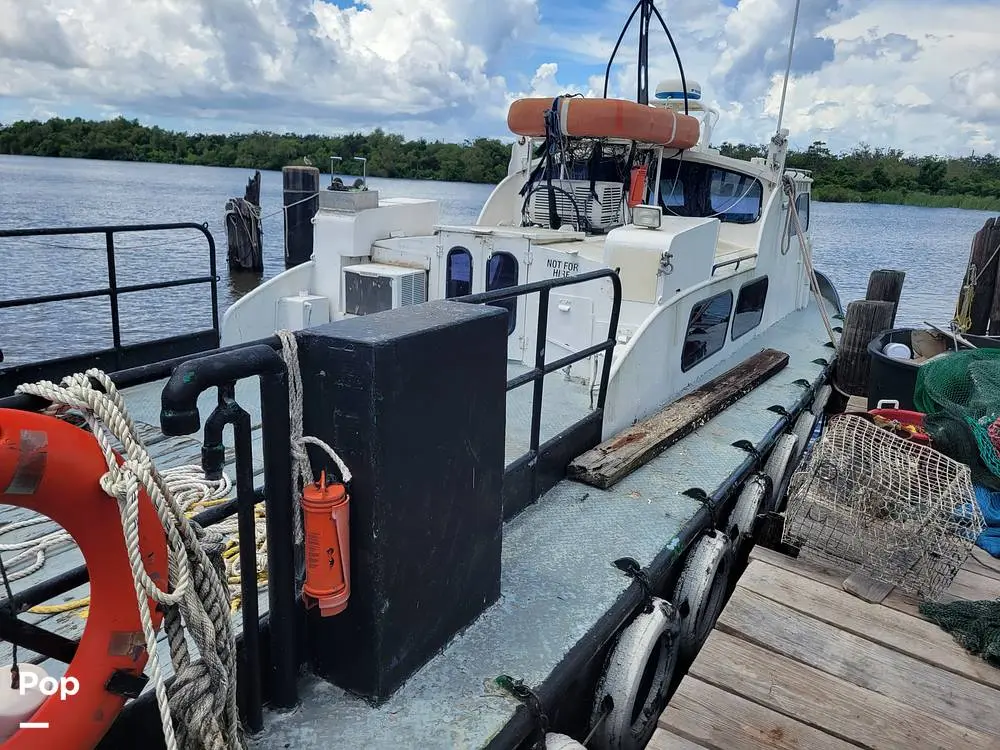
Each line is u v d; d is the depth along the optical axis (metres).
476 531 2.44
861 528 3.66
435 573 2.26
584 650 2.45
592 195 6.05
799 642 3.22
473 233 5.23
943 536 3.46
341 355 1.88
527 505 3.46
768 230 6.70
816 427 7.28
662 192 6.88
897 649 3.21
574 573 2.92
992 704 2.90
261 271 18.23
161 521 1.48
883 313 7.17
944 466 3.91
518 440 3.79
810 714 2.81
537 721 2.18
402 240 5.48
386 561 2.01
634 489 3.74
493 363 2.34
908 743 2.69
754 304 6.95
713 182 6.85
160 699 1.42
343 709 2.09
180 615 1.59
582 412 4.24
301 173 12.77
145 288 4.53
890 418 5.25
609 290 4.71
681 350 5.10
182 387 1.53
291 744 1.96
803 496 3.83
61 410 1.49
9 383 3.88
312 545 1.90
